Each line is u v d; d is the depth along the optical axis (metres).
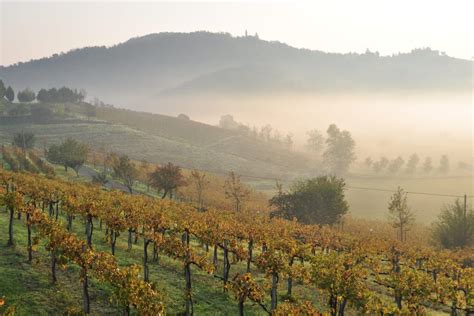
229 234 48.22
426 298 36.22
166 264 44.38
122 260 42.88
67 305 30.89
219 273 44.66
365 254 52.81
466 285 40.09
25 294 31.05
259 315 34.88
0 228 45.66
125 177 108.75
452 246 78.69
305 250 43.28
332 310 33.44
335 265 35.47
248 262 46.16
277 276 36.84
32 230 47.56
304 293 42.91
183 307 33.75
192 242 57.97
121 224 42.53
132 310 31.39
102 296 33.31
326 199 95.00
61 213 61.56
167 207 61.12
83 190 64.75
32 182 60.34
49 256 39.81
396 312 29.98
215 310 34.44
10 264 35.91
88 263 30.58
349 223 106.62
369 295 31.72
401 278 37.56
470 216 79.69
